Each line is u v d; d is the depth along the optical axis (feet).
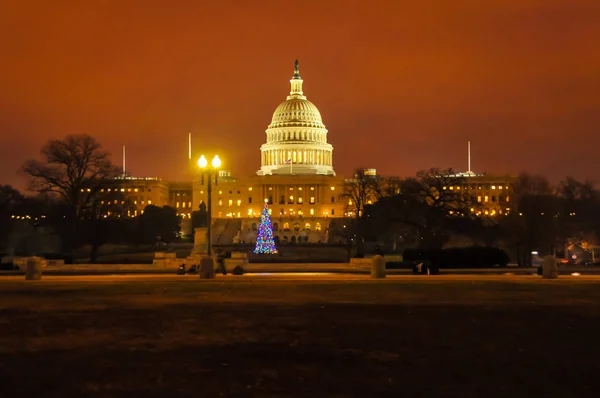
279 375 87.97
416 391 81.25
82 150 422.00
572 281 204.74
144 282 201.26
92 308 143.13
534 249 459.32
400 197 471.62
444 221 450.71
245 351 101.30
